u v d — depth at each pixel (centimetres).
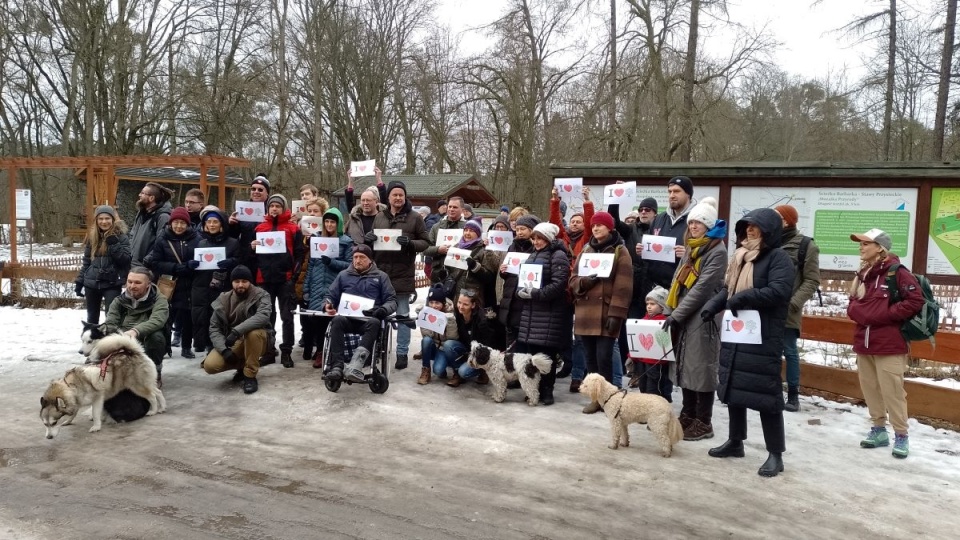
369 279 686
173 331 916
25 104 3528
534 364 627
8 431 552
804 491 452
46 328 990
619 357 678
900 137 2841
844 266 823
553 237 652
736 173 847
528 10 2522
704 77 1927
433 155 3622
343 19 3334
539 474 471
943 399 602
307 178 3272
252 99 3094
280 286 759
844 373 677
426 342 695
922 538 390
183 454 506
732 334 476
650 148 2014
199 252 740
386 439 541
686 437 550
